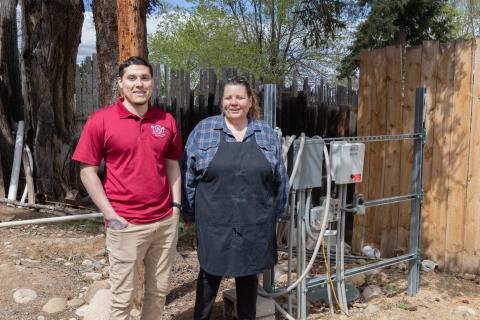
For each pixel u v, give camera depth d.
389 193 5.21
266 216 2.94
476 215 4.68
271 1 20.19
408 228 5.09
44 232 5.82
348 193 5.75
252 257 2.91
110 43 4.46
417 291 4.22
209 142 2.93
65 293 3.98
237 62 20.81
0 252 4.89
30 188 7.31
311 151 3.36
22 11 7.39
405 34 8.34
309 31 9.20
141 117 2.72
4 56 7.69
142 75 2.67
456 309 3.93
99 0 4.45
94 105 7.89
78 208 7.16
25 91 7.56
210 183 2.93
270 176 2.95
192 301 3.93
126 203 2.73
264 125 3.02
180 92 6.86
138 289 3.61
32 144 7.59
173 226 2.91
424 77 4.90
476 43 4.57
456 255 4.81
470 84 4.63
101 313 3.53
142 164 2.71
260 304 3.38
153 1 8.05
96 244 5.24
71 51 7.51
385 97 5.20
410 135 3.97
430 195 4.95
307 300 3.91
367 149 5.40
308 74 21.14
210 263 2.93
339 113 6.23
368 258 5.07
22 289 3.94
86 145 2.63
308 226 3.47
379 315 3.79
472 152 4.66
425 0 8.05
